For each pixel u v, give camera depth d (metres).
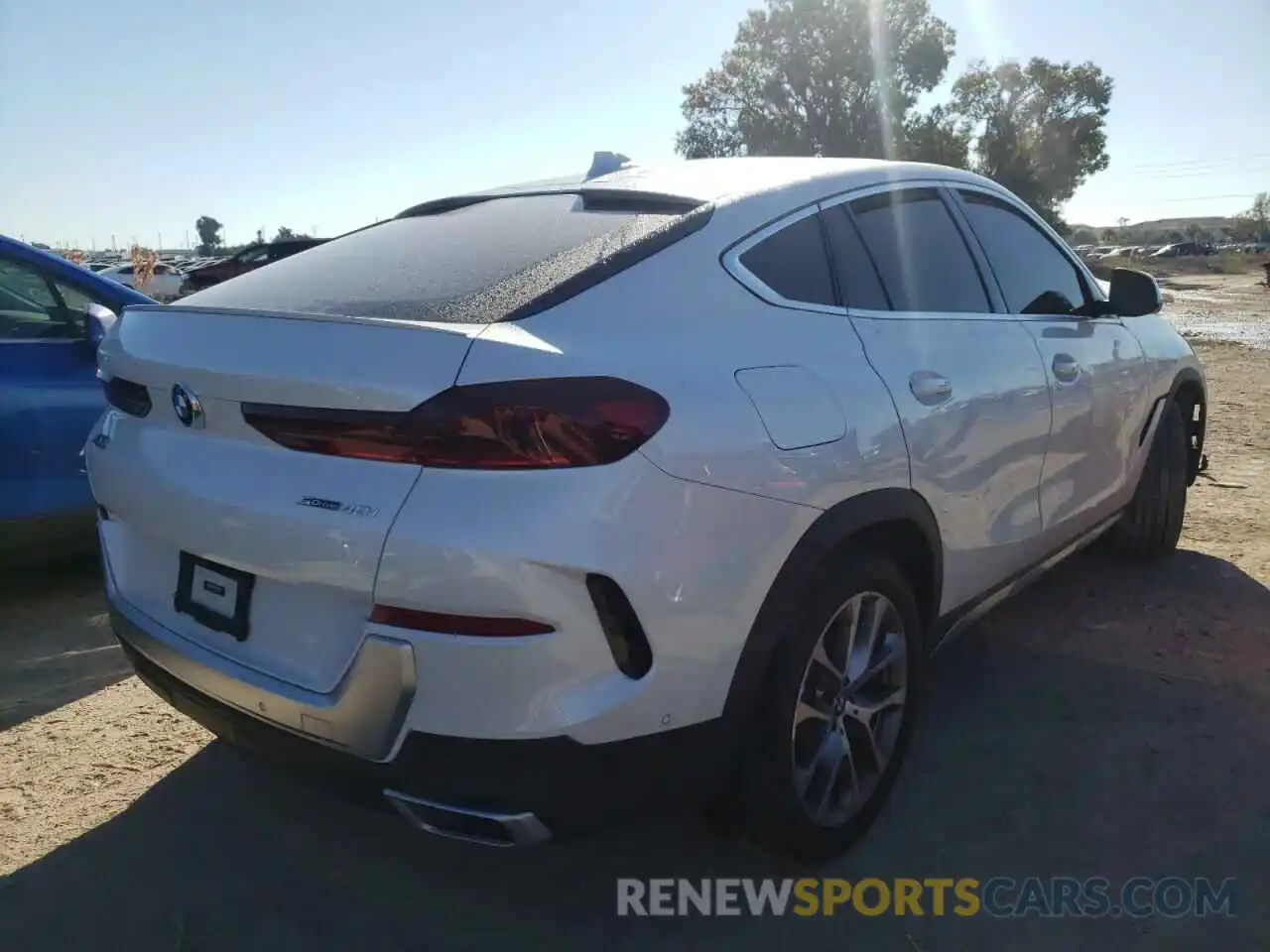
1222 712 3.27
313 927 2.34
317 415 1.95
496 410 1.82
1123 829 2.67
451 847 2.65
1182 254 77.31
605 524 1.85
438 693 1.85
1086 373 3.49
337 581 1.91
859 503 2.35
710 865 2.57
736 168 2.85
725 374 2.14
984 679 3.51
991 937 2.29
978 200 3.36
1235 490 6.07
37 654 3.82
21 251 4.24
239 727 2.17
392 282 2.34
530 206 2.75
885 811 2.75
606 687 1.90
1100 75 51.12
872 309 2.69
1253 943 2.26
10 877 2.51
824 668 2.38
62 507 4.23
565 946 2.28
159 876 2.52
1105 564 4.66
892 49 44.81
